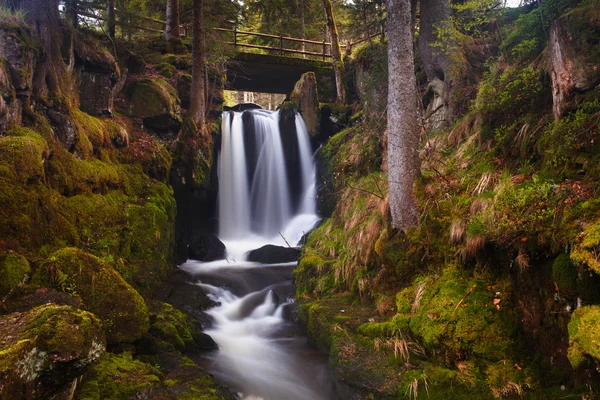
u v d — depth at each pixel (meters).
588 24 5.07
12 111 6.43
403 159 6.29
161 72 12.93
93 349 3.81
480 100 6.75
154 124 11.19
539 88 5.68
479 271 5.06
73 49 8.65
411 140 6.30
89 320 3.86
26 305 4.25
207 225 13.16
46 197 6.04
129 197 8.73
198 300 7.49
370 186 8.89
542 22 6.36
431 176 6.49
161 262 8.12
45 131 6.96
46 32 7.60
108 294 5.02
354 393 4.87
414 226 6.14
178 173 11.55
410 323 5.15
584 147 4.56
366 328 5.60
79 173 7.36
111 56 9.95
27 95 6.79
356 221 8.10
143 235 8.08
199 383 4.74
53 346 3.44
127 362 4.64
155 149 10.55
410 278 5.98
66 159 7.22
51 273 4.81
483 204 5.11
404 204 6.23
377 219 7.04
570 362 3.61
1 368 2.96
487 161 6.10
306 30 23.84
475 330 4.53
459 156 6.79
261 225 14.26
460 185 6.04
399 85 6.34
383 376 4.85
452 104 8.92
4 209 5.16
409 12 6.39
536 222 4.27
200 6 12.34
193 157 11.88
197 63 12.34
